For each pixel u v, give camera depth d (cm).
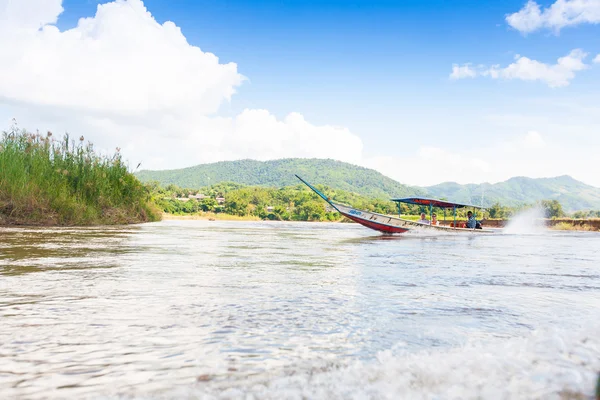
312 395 178
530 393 175
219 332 284
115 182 2211
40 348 245
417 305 383
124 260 678
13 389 189
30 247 838
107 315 326
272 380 197
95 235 1212
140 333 278
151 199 2945
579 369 204
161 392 185
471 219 2431
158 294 411
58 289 426
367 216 1997
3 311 334
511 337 279
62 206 1719
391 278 551
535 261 818
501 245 1327
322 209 7975
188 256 769
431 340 271
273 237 1503
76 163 1995
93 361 225
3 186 1622
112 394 183
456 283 518
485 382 188
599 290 478
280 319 323
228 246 1039
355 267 666
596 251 1116
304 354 239
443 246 1231
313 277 547
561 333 278
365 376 201
